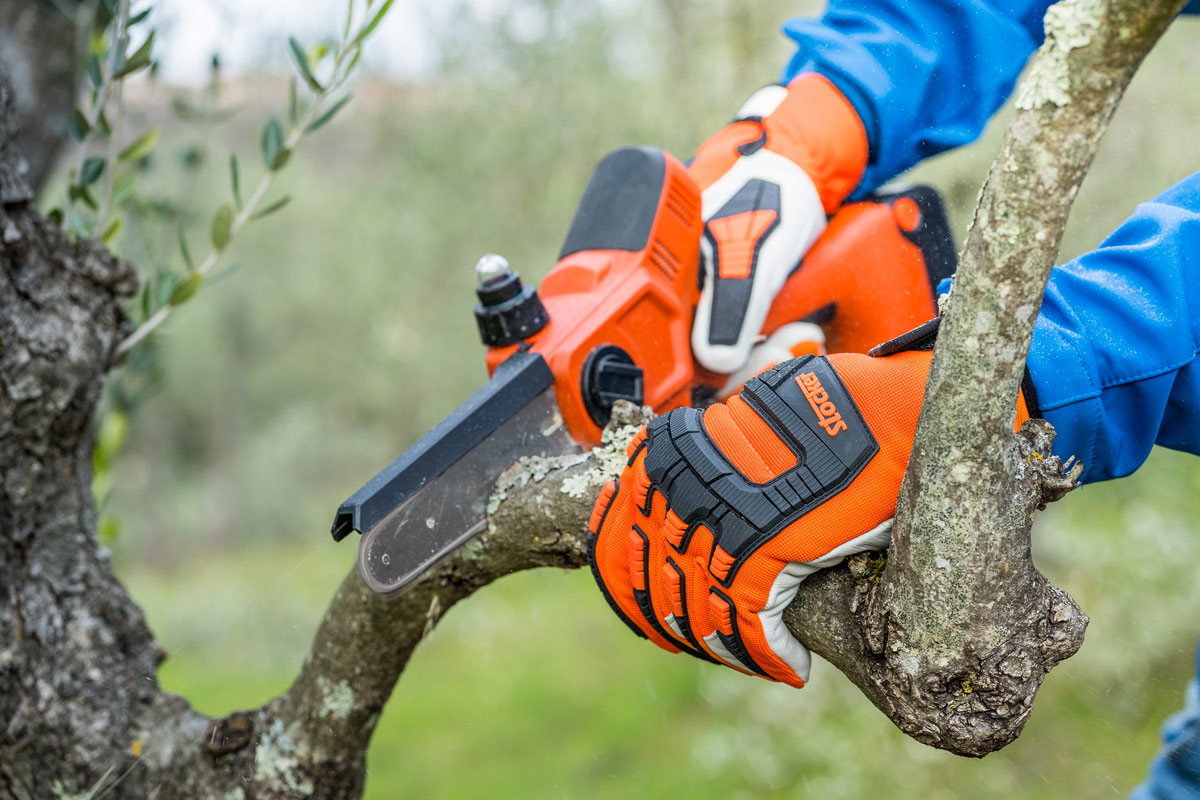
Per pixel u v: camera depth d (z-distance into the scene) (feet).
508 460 3.04
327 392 48.62
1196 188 2.96
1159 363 2.60
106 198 3.96
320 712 3.52
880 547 2.30
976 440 1.98
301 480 46.73
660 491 2.41
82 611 3.75
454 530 2.92
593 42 14.34
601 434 3.19
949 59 3.53
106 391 5.84
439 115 16.43
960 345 1.93
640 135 13.50
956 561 2.06
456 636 21.75
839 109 3.59
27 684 3.55
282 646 19.94
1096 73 1.66
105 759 3.64
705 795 13.21
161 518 46.80
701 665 17.60
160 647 4.04
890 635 2.22
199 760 3.64
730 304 3.46
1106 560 13.30
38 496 3.63
